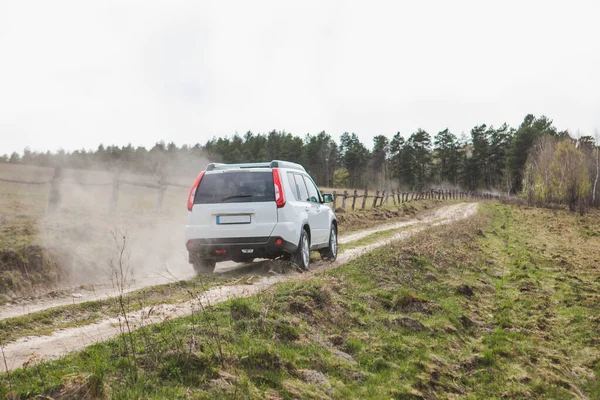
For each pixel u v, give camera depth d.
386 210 31.67
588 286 11.91
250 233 9.27
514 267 14.28
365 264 10.60
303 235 9.90
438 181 120.75
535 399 5.82
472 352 7.08
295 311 6.41
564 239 23.47
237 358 4.66
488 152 116.25
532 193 59.78
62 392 3.59
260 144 120.25
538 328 8.61
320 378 4.95
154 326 5.44
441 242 15.59
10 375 4.04
